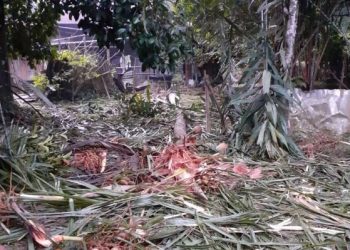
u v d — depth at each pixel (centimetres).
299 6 396
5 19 582
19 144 313
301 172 309
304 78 449
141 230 215
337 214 241
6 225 223
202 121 500
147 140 406
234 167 300
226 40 429
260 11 361
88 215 229
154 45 479
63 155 331
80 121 557
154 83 1016
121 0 468
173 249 203
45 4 596
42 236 205
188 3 456
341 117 416
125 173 294
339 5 409
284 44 365
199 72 959
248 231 220
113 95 835
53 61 812
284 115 357
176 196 254
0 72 515
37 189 261
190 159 301
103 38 532
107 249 200
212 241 209
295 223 232
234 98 360
